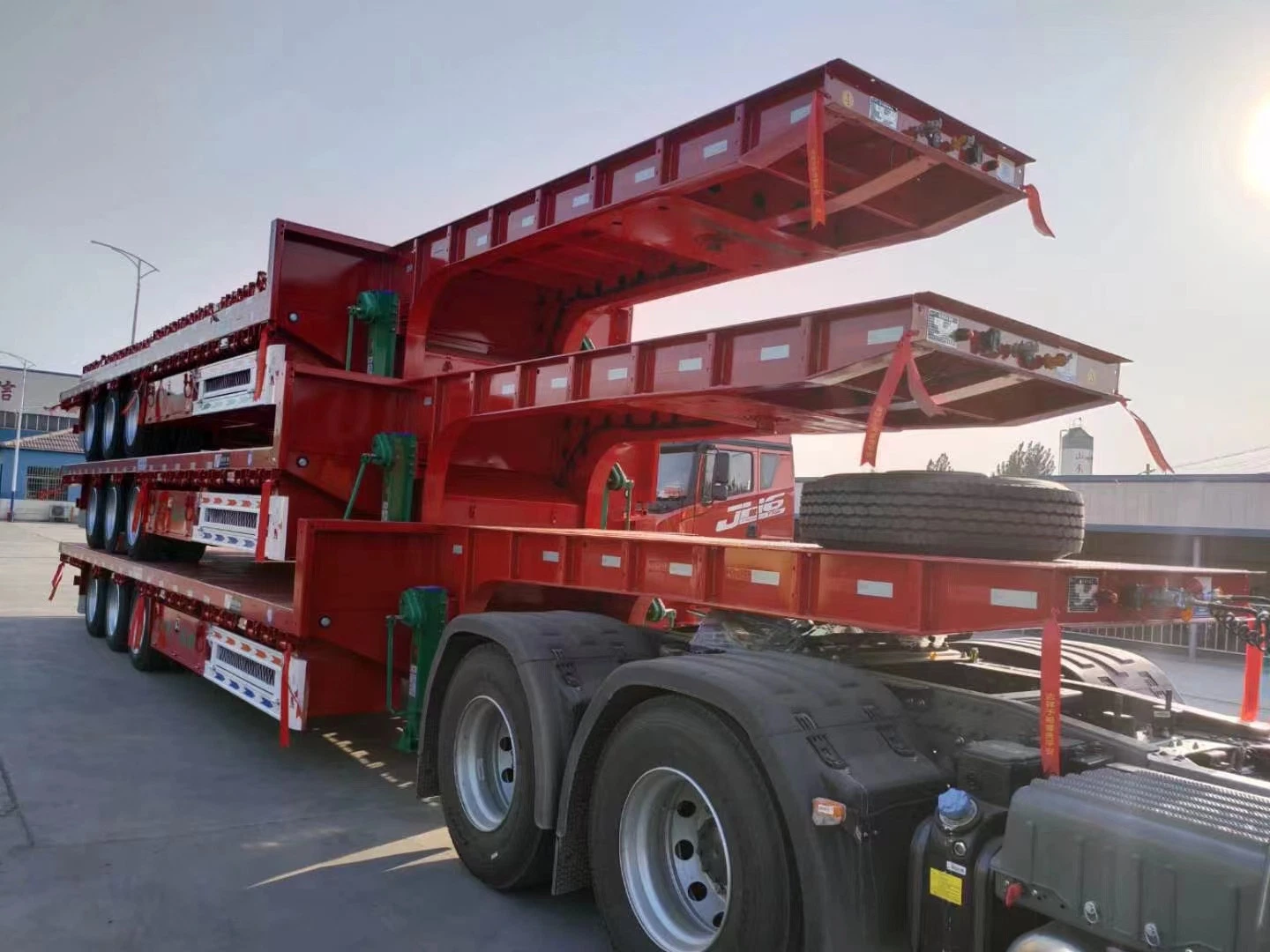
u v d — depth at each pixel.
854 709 3.11
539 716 3.89
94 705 7.62
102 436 11.19
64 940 3.60
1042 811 2.46
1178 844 2.20
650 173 4.63
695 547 4.07
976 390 3.97
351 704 5.56
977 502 3.15
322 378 5.94
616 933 3.46
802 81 3.85
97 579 10.90
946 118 4.00
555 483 6.95
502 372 5.41
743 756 3.01
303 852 4.62
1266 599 3.35
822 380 3.62
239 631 6.56
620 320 7.53
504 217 5.67
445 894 4.21
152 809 5.16
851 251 5.11
